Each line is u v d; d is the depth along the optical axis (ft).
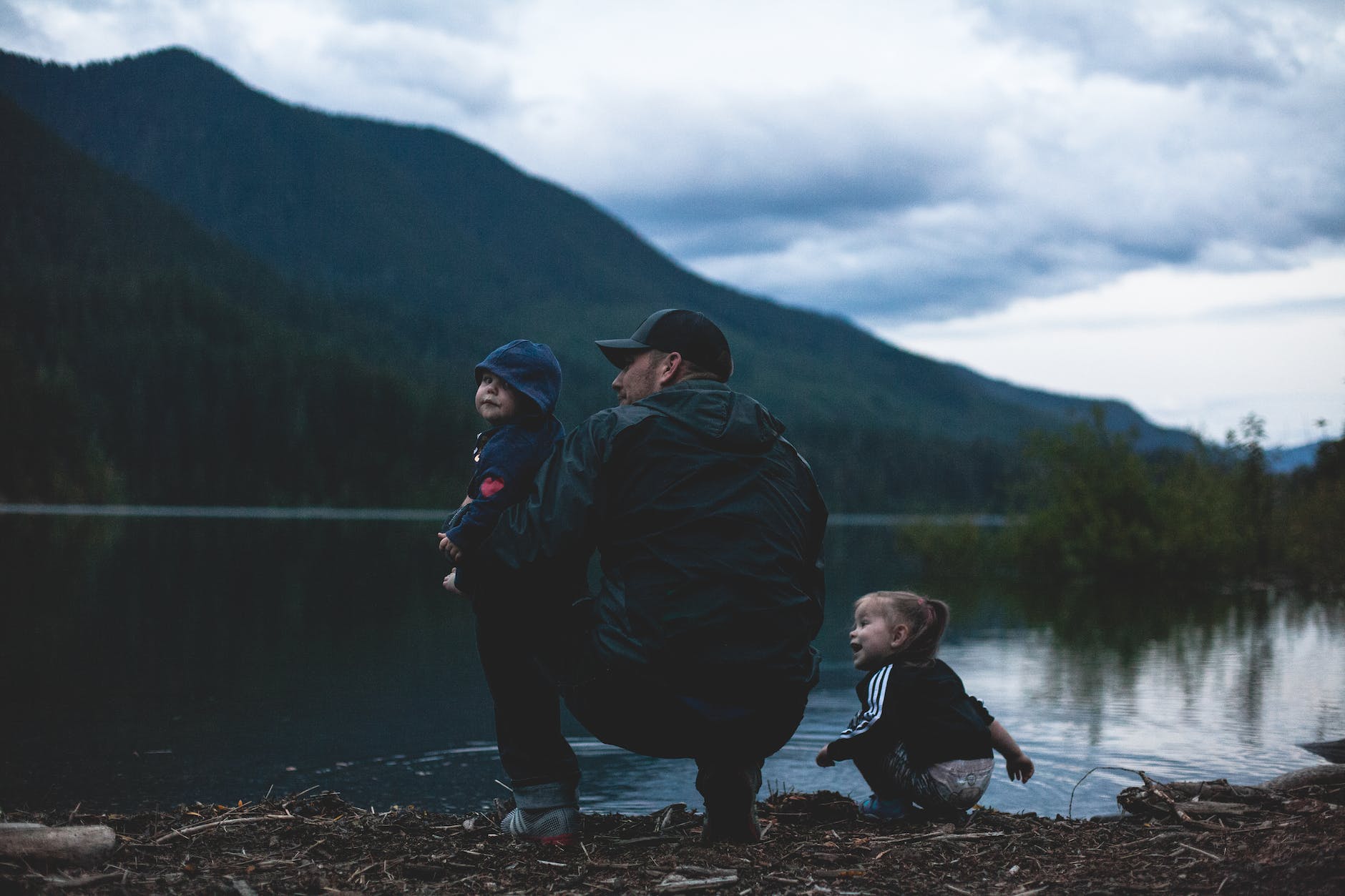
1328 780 11.04
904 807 11.12
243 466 355.36
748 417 8.62
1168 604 46.47
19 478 234.17
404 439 387.96
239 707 21.95
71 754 17.70
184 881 7.90
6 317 391.65
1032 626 37.27
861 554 97.04
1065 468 63.98
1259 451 65.05
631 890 7.95
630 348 9.17
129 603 41.16
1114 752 17.63
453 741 18.92
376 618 38.93
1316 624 38.19
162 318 451.53
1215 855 8.43
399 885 8.11
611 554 8.47
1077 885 7.96
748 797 8.96
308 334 621.31
